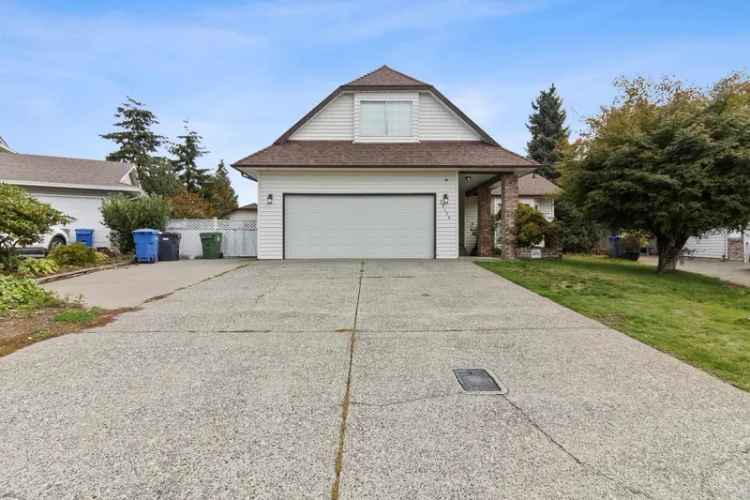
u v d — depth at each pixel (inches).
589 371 138.9
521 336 179.8
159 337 176.7
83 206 708.7
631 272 427.8
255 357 151.6
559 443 94.1
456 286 306.0
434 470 83.7
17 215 350.9
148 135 1486.2
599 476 81.8
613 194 426.6
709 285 363.6
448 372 137.5
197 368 140.2
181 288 300.5
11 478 80.1
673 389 124.4
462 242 702.5
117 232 573.6
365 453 89.7
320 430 99.3
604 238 784.9
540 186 850.1
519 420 104.8
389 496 75.8
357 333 184.1
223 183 1648.6
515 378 132.6
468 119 546.0
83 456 87.8
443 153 514.3
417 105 543.5
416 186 509.7
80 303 242.2
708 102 419.8
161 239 524.7
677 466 85.2
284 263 462.3
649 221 427.8
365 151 518.0
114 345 165.0
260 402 114.3
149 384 126.4
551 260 529.0
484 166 486.3
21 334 178.5
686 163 391.2
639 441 95.0
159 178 1205.7
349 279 339.9
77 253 443.8
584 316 216.8
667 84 661.9
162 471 82.8
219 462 86.0
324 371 137.9
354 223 511.8
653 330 190.4
